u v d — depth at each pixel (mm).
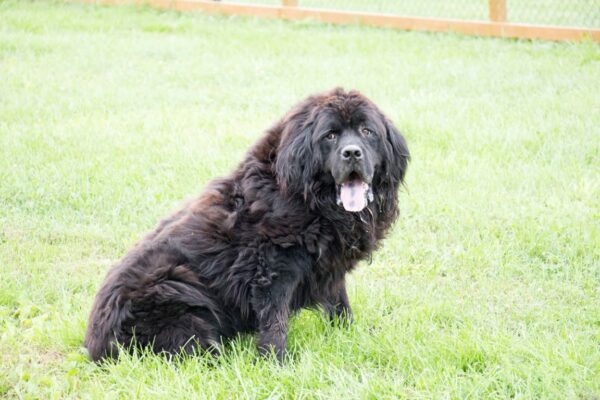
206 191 5449
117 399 4773
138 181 8484
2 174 8477
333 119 5023
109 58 13430
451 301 6004
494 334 5363
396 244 7098
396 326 5629
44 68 12750
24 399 4781
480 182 8172
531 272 6566
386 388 4699
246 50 13977
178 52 13883
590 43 13141
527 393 4566
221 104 11305
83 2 17594
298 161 5039
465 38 14305
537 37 13750
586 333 5430
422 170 8531
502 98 10891
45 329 5562
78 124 10258
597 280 6359
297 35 14898
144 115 10703
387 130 5367
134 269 5129
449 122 9852
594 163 8664
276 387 4672
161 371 4879
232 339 5406
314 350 5293
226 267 5141
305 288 5262
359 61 13039
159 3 17141
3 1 17250
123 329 5027
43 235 7320
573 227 7086
